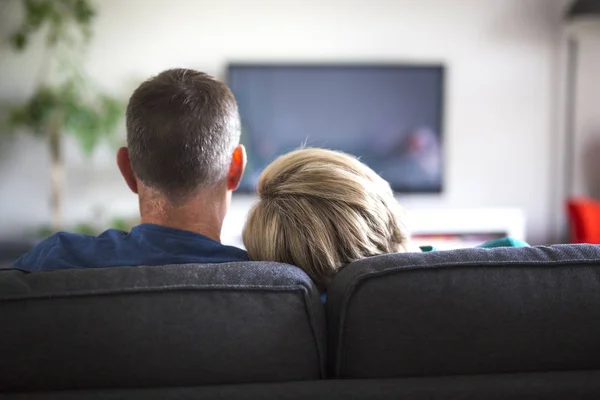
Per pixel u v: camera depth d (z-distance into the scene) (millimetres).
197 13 4660
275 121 4695
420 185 4801
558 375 794
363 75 4699
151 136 948
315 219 966
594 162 4895
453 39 4766
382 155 4766
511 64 4797
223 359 775
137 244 952
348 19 4719
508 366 800
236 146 1030
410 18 4742
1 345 750
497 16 4770
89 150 4305
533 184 4879
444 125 4750
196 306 770
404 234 1046
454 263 794
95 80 4645
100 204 4719
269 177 1049
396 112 4734
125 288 770
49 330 753
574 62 4789
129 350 761
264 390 768
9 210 4668
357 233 968
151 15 4645
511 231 4414
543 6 4773
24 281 779
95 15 4547
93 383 770
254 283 788
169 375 772
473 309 781
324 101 4703
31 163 4664
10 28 4578
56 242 981
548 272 797
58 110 4305
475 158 4852
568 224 4508
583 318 791
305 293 792
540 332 790
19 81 4609
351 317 787
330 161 1038
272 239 979
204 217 1006
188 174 965
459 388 775
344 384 779
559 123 4852
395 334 785
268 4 4676
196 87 977
